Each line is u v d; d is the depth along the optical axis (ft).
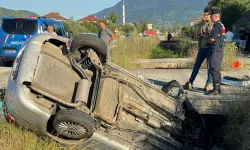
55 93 15.35
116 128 15.90
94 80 16.92
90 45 16.48
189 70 38.99
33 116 14.25
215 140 22.11
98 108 15.52
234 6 131.13
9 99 14.49
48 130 14.75
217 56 23.44
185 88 26.21
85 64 16.90
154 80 31.22
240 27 104.37
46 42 17.10
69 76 16.42
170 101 19.19
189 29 85.56
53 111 14.44
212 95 23.90
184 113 19.75
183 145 18.71
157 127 17.54
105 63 17.83
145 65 44.78
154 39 64.08
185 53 59.41
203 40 24.90
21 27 41.63
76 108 14.73
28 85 14.62
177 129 18.75
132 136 16.52
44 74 15.62
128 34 62.90
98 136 15.12
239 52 49.57
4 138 14.83
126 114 16.84
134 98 17.53
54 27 43.45
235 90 25.00
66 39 17.75
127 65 42.91
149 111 17.81
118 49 45.16
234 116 21.09
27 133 14.90
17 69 15.33
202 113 22.57
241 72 36.78
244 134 18.69
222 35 23.21
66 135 14.48
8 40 41.52
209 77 25.17
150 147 17.34
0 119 15.75
